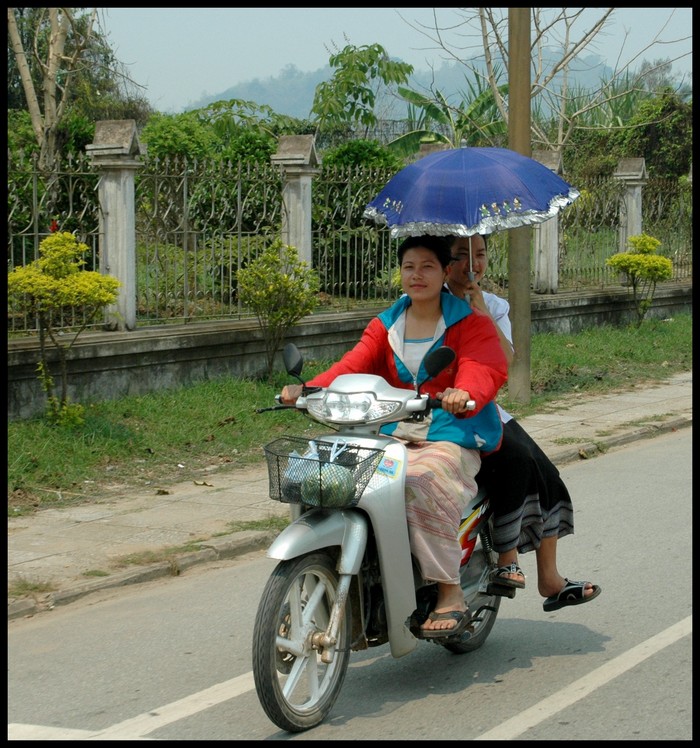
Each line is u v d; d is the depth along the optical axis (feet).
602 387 47.29
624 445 37.55
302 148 43.78
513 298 42.01
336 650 15.19
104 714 15.83
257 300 39.50
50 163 35.81
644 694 16.15
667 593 21.24
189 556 23.53
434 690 16.56
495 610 18.33
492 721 15.26
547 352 52.03
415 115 96.37
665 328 63.16
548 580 18.42
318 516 14.99
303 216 44.16
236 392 38.40
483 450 16.56
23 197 34.63
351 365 16.79
